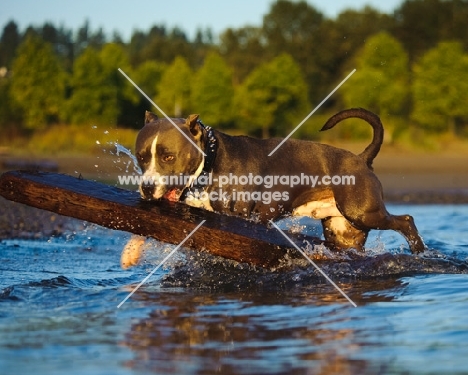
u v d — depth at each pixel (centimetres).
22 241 2991
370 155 2409
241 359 1335
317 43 14662
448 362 1298
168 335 1491
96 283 2066
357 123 10675
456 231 3328
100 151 9700
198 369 1282
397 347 1389
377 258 2206
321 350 1380
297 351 1378
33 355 1359
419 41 14500
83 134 11138
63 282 2047
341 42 14475
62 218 3609
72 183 2008
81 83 11650
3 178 1978
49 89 12244
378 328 1522
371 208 2325
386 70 11338
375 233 3083
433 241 2914
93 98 11619
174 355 1361
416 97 11500
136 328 1545
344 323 1568
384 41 11488
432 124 11456
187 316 1648
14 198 1983
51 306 1753
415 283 1998
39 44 12456
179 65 12419
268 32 16638
